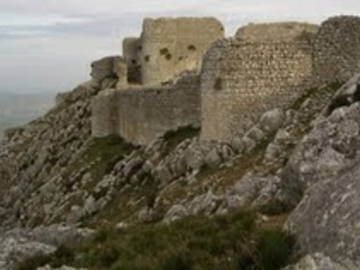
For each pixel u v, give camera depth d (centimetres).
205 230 2406
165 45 6694
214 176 3559
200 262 2050
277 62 3825
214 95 3969
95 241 2964
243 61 3853
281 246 1877
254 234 2117
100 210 4653
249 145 3675
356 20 3678
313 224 1831
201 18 6694
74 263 2631
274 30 4294
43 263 2756
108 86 7500
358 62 3647
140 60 7194
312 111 3541
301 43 3816
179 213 3338
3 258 2975
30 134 8288
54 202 5481
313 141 2652
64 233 3559
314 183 2280
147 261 2220
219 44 3925
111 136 6216
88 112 7275
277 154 3347
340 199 1805
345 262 1639
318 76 3781
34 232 3716
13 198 6988
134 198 4372
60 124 7506
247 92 3856
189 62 6694
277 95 3825
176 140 4747
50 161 6912
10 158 7912
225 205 3052
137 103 5566
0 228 6244
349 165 2216
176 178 4062
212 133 4006
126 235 2833
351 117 2680
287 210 2503
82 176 5559
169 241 2453
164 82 6316
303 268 1648
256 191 3039
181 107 4906
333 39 3734
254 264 1897
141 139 5497
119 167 5038
